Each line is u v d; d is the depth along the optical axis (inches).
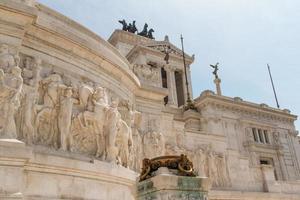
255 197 852.0
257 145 1657.2
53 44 483.5
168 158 272.1
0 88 385.4
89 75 530.0
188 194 248.1
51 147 438.6
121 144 542.6
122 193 500.7
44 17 486.6
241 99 1695.4
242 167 883.4
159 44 2231.8
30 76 441.4
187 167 264.4
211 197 780.6
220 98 1603.1
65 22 520.1
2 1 410.6
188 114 1507.1
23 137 409.1
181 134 793.6
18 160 362.3
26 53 448.1
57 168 412.8
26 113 417.7
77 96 493.0
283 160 1734.7
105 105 514.0
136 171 609.6
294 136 1844.2
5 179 349.7
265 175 911.7
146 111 700.0
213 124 1541.6
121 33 2229.3
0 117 381.4
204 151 828.0
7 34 414.0
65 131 453.1
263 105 1771.7
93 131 494.6
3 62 398.6
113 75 589.3
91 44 527.5
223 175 839.1
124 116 600.1
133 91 679.1
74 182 429.4
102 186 466.6
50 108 450.3
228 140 1573.6
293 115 1861.5
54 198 401.4
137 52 2113.7
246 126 1665.8
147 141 671.1
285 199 907.4
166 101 2071.9
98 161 470.0
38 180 394.6
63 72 488.4
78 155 458.3
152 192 252.7
